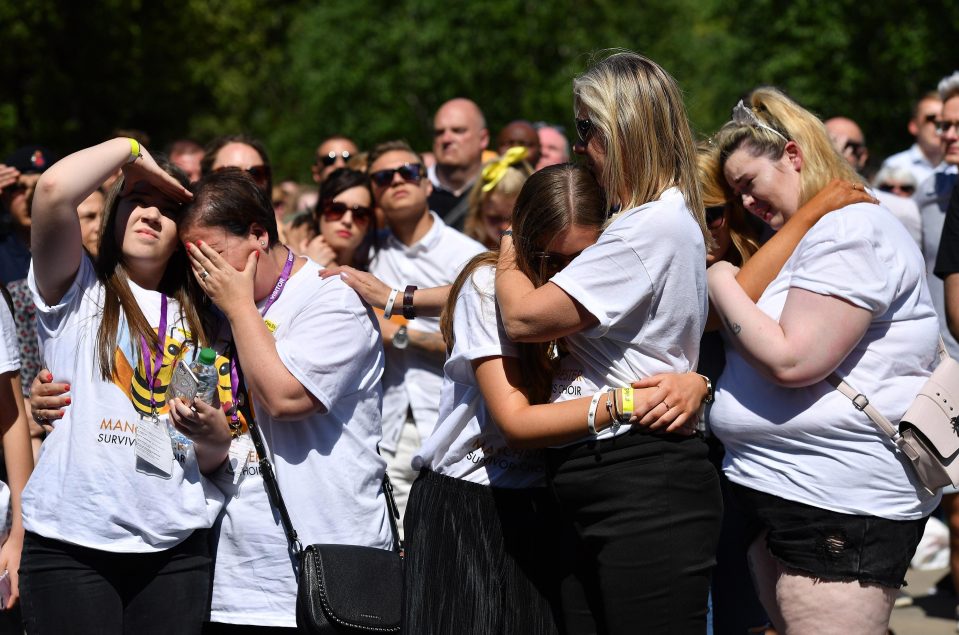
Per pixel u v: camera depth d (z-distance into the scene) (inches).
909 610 248.8
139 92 874.8
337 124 1106.1
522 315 124.1
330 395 138.1
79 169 130.3
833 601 135.3
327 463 140.6
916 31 900.0
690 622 123.9
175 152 296.8
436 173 308.2
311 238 226.5
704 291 128.0
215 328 144.1
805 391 136.6
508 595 135.3
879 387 134.9
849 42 962.7
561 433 124.5
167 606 134.2
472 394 136.6
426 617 134.7
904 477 135.0
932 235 255.3
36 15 759.7
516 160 240.5
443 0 1043.9
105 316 135.1
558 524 137.3
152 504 133.0
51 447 135.9
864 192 142.5
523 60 1048.8
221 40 1032.8
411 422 209.8
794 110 147.6
